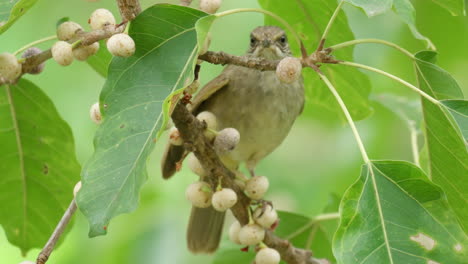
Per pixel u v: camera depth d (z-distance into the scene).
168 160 8.97
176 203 11.31
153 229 10.86
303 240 9.01
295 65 6.15
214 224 10.34
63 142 7.72
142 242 10.73
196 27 5.49
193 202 7.14
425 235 5.50
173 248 10.77
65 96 11.79
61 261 11.49
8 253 12.70
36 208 8.00
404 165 5.65
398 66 10.88
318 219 8.86
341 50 8.40
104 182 5.50
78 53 6.16
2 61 6.05
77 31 6.21
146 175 5.28
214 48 12.02
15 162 7.79
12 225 8.04
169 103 5.31
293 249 7.79
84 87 11.92
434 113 6.71
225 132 6.87
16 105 7.54
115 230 10.91
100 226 5.33
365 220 5.50
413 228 5.52
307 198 11.83
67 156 7.77
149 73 5.89
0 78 6.51
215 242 10.36
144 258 10.67
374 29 10.76
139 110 5.76
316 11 8.22
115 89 5.84
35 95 7.47
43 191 7.94
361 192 5.59
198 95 9.84
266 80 10.07
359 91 8.85
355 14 10.81
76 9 12.05
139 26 5.98
